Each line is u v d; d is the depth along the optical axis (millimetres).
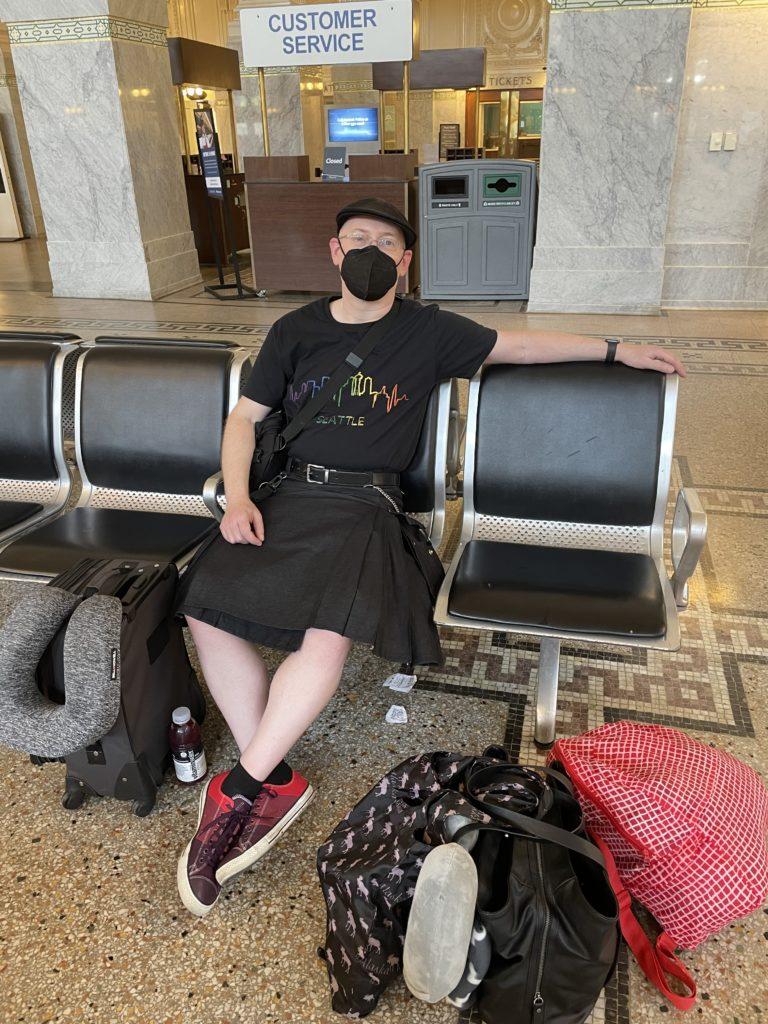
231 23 10562
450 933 1311
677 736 1779
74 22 6820
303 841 1860
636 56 6156
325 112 12336
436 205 7129
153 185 7754
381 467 2104
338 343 2115
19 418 2615
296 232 7527
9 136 12430
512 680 2414
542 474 2260
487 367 2273
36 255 11039
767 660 2467
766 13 6230
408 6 6492
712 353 5680
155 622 1897
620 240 6793
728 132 6656
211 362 2527
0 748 2174
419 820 1586
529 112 14500
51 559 2162
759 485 3615
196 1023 1469
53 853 1832
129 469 2592
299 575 1853
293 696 1736
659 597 1967
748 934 1636
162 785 2027
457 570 2113
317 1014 1487
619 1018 1472
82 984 1537
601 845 1568
